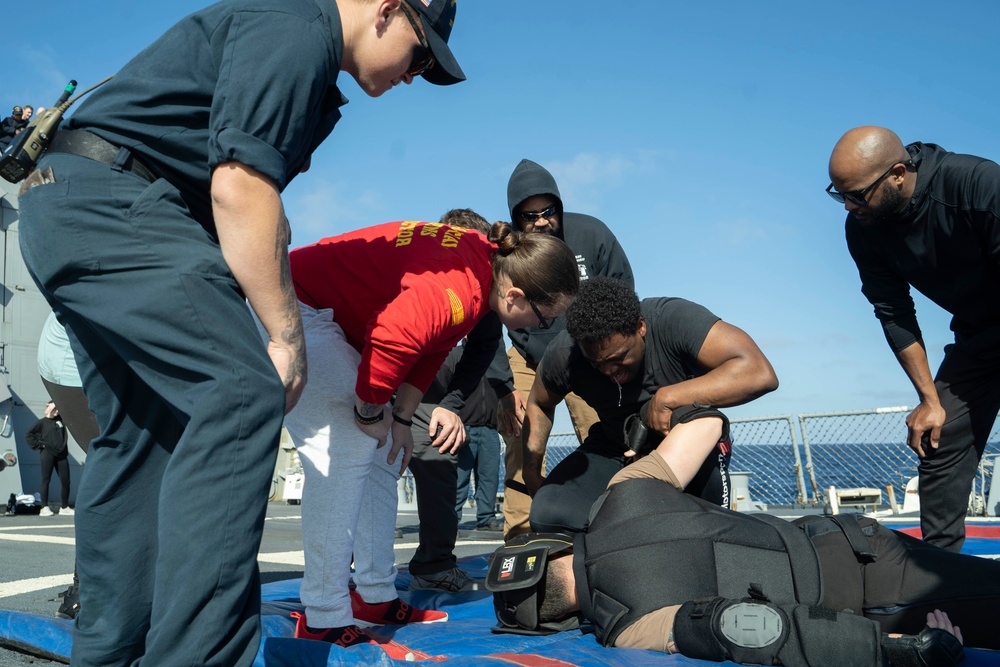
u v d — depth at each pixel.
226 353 1.60
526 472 3.75
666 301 3.17
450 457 3.70
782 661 1.90
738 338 2.95
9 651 2.45
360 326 2.57
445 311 2.37
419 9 1.90
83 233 1.63
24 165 1.70
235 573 1.54
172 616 1.50
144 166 1.72
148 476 1.85
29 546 5.97
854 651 1.85
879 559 2.25
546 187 4.12
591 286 2.93
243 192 1.62
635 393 3.16
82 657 1.82
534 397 3.63
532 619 2.49
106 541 1.82
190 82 1.72
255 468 1.58
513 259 2.54
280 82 1.65
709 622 1.97
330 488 2.32
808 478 8.62
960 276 3.44
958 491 3.71
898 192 3.36
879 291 3.84
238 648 1.55
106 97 1.74
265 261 1.65
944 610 2.15
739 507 8.07
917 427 3.75
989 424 3.68
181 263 1.62
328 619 2.31
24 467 13.12
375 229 2.67
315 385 2.34
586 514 3.08
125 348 1.66
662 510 2.31
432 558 3.67
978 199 3.21
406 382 2.67
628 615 2.18
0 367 12.71
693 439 2.62
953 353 3.71
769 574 2.16
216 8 1.77
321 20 1.77
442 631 2.65
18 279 13.34
